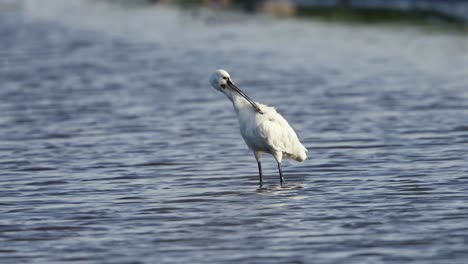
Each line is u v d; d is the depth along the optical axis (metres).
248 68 32.84
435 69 31.77
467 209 14.02
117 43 41.72
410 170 16.94
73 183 16.52
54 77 31.41
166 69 33.16
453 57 34.69
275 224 13.49
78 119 23.39
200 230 13.28
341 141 19.97
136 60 35.81
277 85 28.77
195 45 40.38
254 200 14.95
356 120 22.61
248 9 56.53
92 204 14.95
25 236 13.20
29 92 28.14
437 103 24.95
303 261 11.79
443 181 15.95
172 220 13.86
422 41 39.50
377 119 22.70
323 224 13.42
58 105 25.64
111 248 12.53
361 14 50.38
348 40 40.56
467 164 17.33
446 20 46.66
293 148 15.68
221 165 17.81
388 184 15.86
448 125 21.64
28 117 23.78
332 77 30.30
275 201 14.84
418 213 13.88
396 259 11.78
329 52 36.88
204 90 28.22
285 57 35.72
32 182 16.67
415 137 20.23
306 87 28.28
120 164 18.06
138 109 24.84
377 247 12.28
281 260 11.85
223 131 21.45
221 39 42.47
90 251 12.43
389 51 36.69
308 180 16.36
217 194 15.45
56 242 12.88
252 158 18.42
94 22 51.72
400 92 27.00
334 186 15.82
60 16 55.72
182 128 21.95
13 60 36.09
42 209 14.69
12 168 17.91
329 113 23.72
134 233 13.22
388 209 14.16
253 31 45.50
